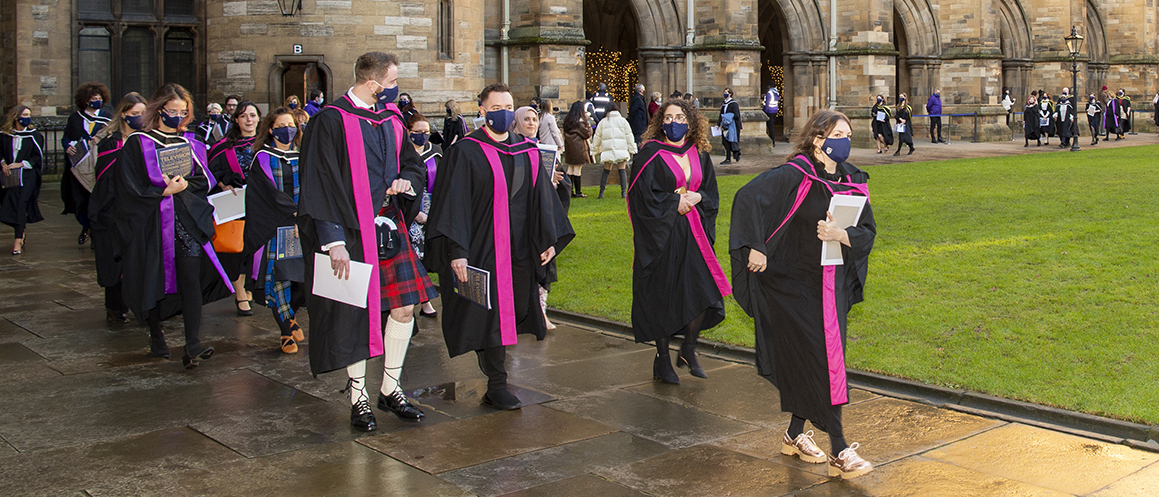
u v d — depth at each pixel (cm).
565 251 1178
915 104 3769
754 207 480
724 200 1623
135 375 671
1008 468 486
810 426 562
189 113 707
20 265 1127
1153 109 4884
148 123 688
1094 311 807
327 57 2014
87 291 979
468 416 581
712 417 580
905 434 545
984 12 3769
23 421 561
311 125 544
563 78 2538
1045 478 471
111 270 748
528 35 2517
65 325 827
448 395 629
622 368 701
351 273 530
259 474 476
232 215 757
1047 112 3312
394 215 581
